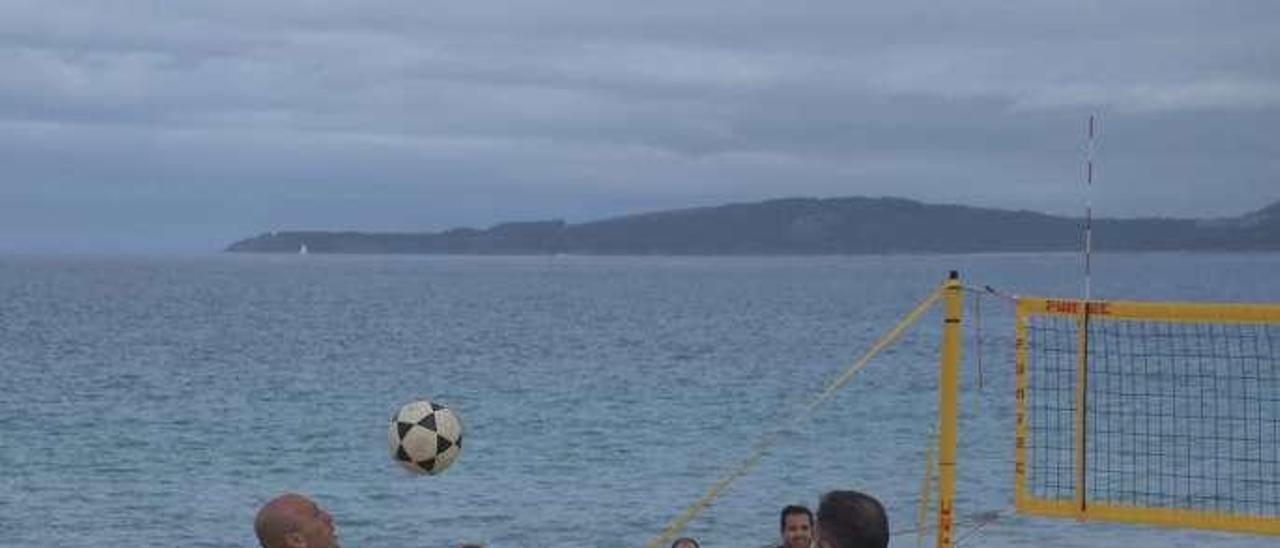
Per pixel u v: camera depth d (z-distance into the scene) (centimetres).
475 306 11281
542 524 2264
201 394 4438
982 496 2452
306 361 5747
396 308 10781
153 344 6612
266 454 3077
